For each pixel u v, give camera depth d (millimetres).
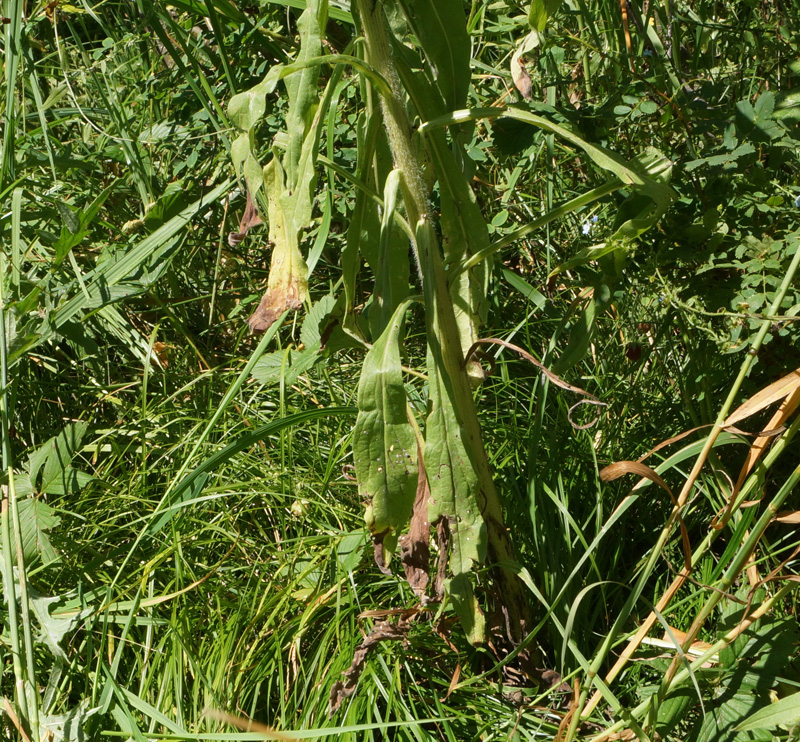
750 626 1472
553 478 1814
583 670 1565
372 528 1375
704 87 1894
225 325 2619
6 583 1494
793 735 1292
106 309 2406
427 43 1414
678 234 1787
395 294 1598
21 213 2395
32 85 2283
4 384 1789
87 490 1987
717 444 1482
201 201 2246
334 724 1489
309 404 2268
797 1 2051
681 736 1484
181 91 2668
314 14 1274
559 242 2379
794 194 1790
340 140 2359
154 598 1661
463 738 1521
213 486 2023
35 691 1431
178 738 1375
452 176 1477
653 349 2072
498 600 1560
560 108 1953
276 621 1717
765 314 1616
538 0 1490
